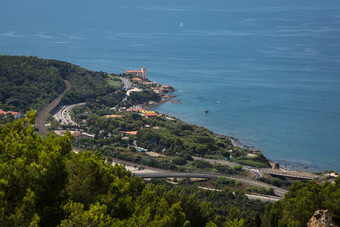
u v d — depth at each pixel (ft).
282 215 350.64
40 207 205.87
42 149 226.99
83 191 242.78
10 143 216.95
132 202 283.18
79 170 249.75
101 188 252.21
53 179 215.31
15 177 188.85
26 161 208.95
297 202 334.44
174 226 249.14
